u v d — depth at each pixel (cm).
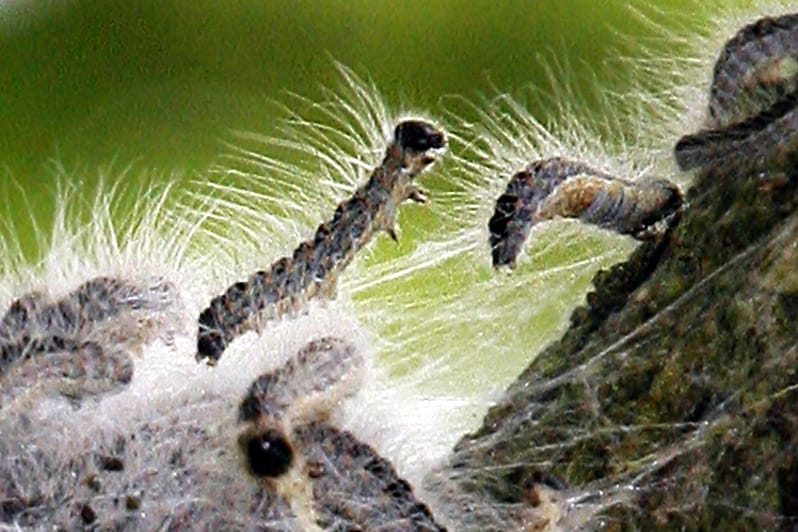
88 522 28
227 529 28
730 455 28
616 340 29
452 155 31
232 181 35
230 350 29
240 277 30
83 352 29
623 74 35
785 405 28
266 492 28
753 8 31
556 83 33
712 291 29
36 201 34
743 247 29
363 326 30
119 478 28
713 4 31
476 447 29
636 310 29
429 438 29
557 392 29
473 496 29
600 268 30
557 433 29
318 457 28
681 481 28
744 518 28
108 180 34
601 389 29
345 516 28
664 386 28
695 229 29
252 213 31
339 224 29
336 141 32
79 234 30
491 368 30
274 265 29
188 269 30
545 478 29
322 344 29
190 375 29
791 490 28
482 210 31
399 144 30
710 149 29
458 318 31
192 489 28
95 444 28
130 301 29
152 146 35
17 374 29
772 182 29
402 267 31
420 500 28
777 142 29
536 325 30
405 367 30
